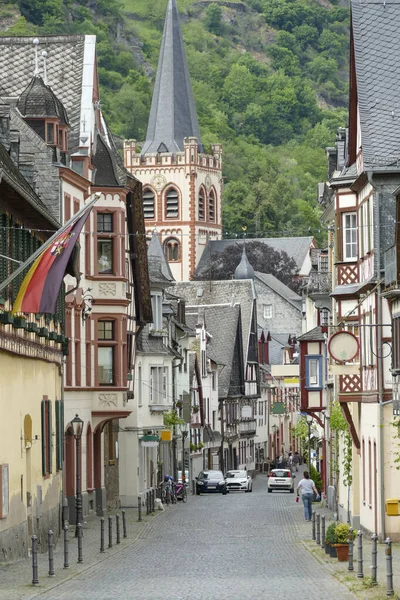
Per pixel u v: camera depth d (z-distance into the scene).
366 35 69.69
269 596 41.78
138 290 99.06
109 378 86.81
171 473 126.69
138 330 100.25
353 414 72.62
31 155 75.75
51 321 68.44
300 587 44.56
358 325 61.88
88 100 86.44
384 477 63.62
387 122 67.12
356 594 42.19
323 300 99.00
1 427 52.81
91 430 86.00
